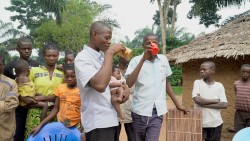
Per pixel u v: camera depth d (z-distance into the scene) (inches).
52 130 133.6
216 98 188.5
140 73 157.8
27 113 155.7
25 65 148.9
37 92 155.3
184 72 343.9
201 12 783.7
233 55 258.8
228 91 287.6
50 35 1233.4
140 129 160.7
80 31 1190.9
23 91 146.2
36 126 142.4
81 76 95.3
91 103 99.6
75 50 1224.2
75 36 1198.9
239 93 215.9
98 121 99.0
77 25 1178.0
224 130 286.5
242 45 262.5
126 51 104.3
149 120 157.6
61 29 1163.3
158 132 158.9
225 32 313.9
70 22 1175.6
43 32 1197.1
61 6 983.6
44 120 140.8
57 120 157.2
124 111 199.3
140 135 162.1
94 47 100.7
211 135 190.1
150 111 157.3
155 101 157.9
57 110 147.8
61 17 1056.2
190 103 333.1
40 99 150.3
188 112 174.2
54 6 967.6
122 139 280.7
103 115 99.6
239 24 319.3
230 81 286.0
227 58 273.9
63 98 145.2
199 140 172.2
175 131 176.9
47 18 1663.4
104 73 91.7
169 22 1244.5
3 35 1424.7
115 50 95.1
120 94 104.8
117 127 104.7
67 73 144.9
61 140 133.7
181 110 173.2
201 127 172.1
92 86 94.0
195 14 814.5
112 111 102.3
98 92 99.1
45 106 150.2
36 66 176.2
